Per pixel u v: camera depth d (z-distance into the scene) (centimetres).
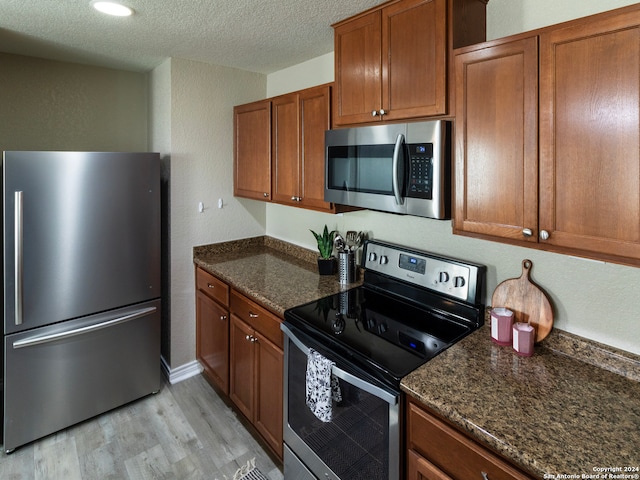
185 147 269
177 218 272
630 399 120
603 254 109
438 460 121
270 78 301
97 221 228
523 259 159
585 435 103
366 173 174
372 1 163
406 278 198
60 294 219
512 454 98
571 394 122
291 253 293
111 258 236
